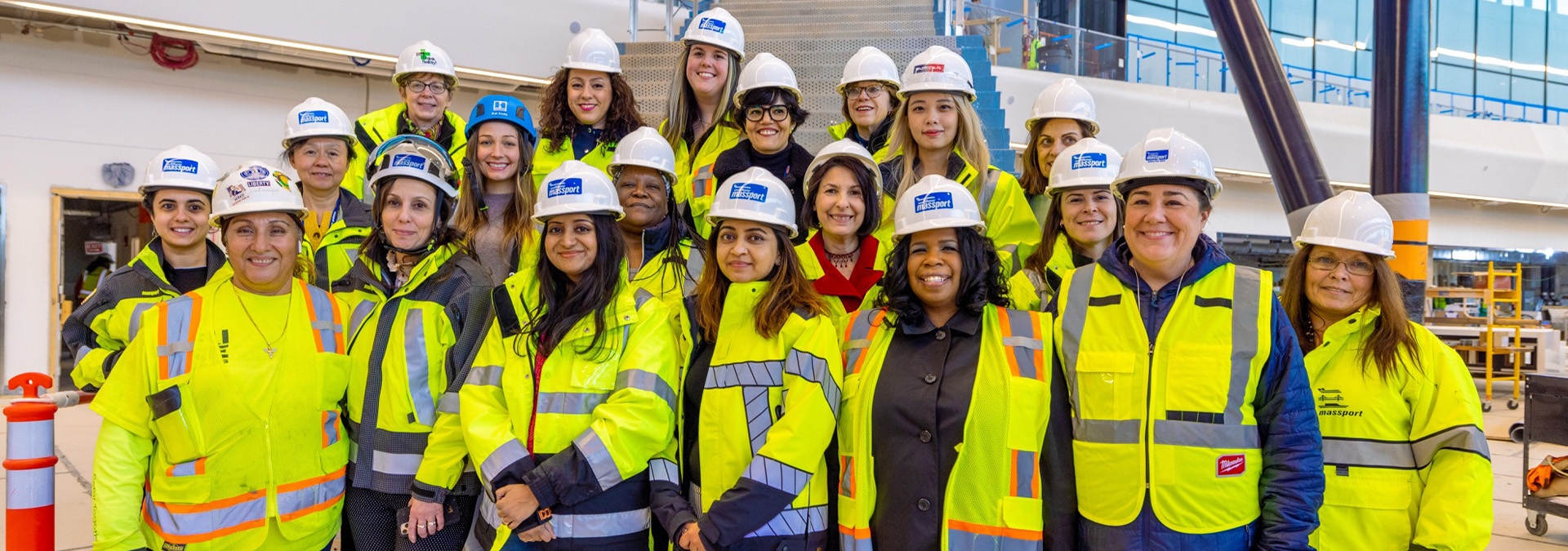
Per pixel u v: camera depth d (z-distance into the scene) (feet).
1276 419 6.60
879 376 7.42
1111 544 6.70
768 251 7.96
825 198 9.28
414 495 7.89
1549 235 56.08
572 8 28.96
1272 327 6.64
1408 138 18.78
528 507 7.23
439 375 8.46
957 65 11.17
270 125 28.81
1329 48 60.39
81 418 24.07
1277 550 6.33
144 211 27.61
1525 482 16.14
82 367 10.23
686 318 8.52
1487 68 64.95
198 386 7.72
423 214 8.69
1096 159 9.86
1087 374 6.98
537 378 7.82
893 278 7.58
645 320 7.91
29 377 8.66
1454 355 7.79
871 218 9.41
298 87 29.22
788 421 7.29
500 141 10.56
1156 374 6.75
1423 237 18.84
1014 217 11.17
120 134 26.73
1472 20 64.08
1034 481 6.92
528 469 7.43
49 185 26.05
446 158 8.96
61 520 14.64
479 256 10.52
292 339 8.13
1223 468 6.48
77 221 26.73
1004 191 11.23
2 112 25.38
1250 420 6.63
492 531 7.62
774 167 12.26
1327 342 8.02
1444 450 7.44
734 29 14.84
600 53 14.29
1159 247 6.75
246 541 7.79
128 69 26.68
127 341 10.27
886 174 11.55
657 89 22.30
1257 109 20.61
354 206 12.62
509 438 7.52
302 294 8.41
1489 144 48.98
